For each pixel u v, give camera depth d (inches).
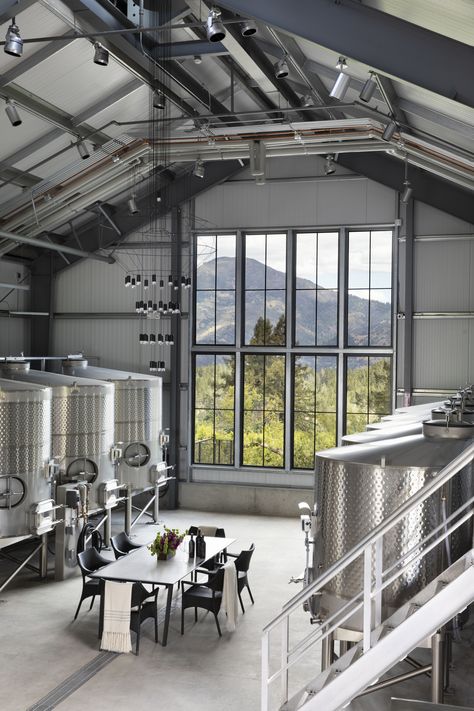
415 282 614.5
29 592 446.6
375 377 629.3
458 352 605.0
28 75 397.1
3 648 360.5
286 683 219.6
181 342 666.8
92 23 362.3
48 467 454.6
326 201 634.2
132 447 583.2
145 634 380.8
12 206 534.6
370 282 631.8
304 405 645.9
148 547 428.5
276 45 393.7
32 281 687.1
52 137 473.4
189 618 405.1
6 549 536.7
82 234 677.9
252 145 478.0
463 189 588.7
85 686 320.2
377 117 434.9
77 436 518.3
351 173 628.1
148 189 652.7
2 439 434.9
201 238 666.8
